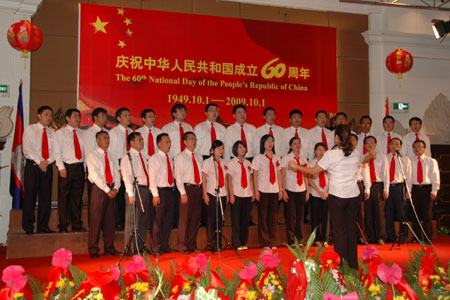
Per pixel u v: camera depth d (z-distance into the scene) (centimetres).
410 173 636
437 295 218
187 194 538
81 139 575
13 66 643
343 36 813
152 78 701
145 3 713
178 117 612
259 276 214
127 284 196
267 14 773
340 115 669
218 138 632
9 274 170
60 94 675
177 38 716
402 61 739
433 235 668
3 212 626
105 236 525
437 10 820
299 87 771
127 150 588
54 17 677
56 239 542
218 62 734
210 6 745
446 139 838
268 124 653
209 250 558
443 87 848
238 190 559
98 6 682
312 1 785
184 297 188
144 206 521
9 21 641
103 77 679
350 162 355
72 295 184
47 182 551
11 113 636
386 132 691
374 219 623
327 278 195
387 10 823
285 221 605
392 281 178
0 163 625
